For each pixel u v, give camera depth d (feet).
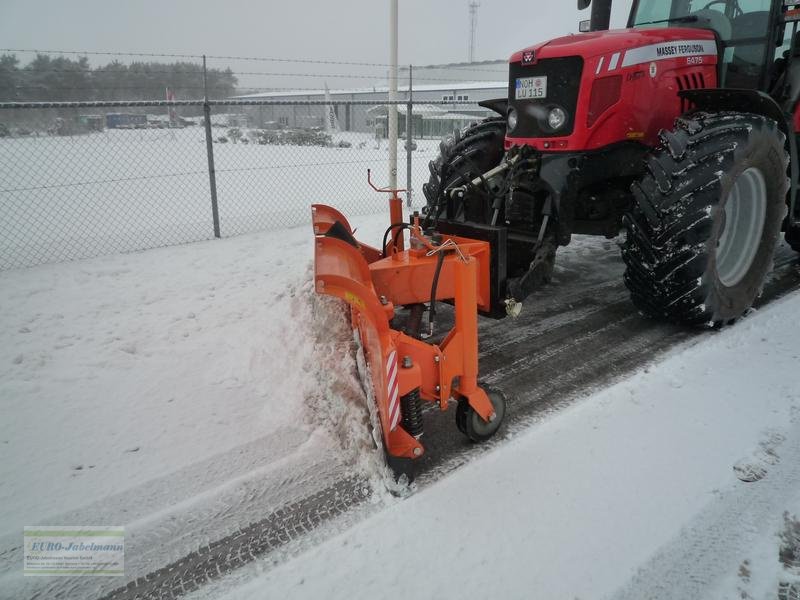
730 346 11.23
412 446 7.52
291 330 11.23
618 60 11.19
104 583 6.37
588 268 16.98
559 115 11.35
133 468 8.27
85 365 11.35
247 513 7.30
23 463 8.41
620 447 8.21
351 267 7.41
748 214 12.19
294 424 9.23
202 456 8.50
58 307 14.43
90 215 27.99
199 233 22.81
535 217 11.46
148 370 11.18
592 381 10.18
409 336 8.13
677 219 10.57
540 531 6.74
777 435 8.37
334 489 7.69
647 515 6.95
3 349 12.03
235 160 49.67
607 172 11.80
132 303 14.61
